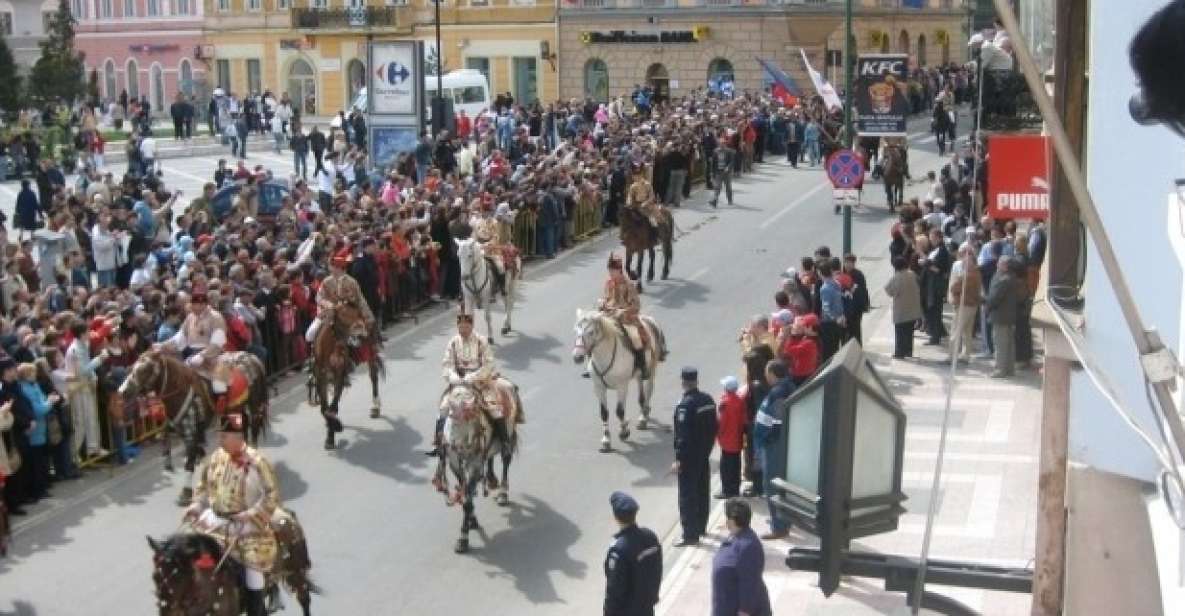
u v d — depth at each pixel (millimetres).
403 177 38562
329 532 18469
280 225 30812
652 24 70188
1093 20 6047
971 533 16984
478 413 17516
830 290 24844
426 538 18234
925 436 21281
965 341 26062
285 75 80438
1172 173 5988
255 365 19953
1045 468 6656
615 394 24578
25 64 77188
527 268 35781
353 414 23703
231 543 13383
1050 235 6848
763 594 12008
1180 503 5078
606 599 12875
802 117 53594
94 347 21172
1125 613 6309
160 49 84562
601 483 20234
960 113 68750
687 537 17734
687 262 36094
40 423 19281
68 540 18312
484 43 74438
